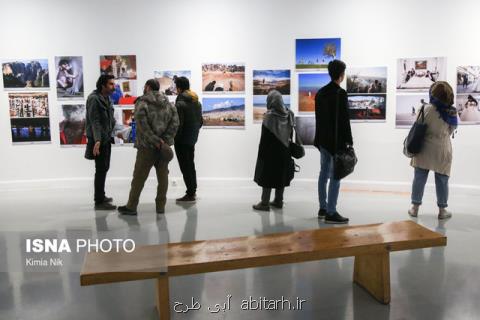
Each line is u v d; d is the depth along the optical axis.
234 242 2.71
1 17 5.76
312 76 5.72
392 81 5.56
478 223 4.36
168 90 5.95
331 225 4.30
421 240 2.68
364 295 2.84
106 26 5.85
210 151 6.02
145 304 2.75
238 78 5.85
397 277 3.09
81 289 2.96
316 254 2.53
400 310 2.63
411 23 5.42
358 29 5.56
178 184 6.08
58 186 6.05
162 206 4.78
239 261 2.42
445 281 3.02
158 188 4.74
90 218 4.62
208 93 5.91
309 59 5.70
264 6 5.70
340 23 5.59
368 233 2.82
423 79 5.47
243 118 5.91
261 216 4.66
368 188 5.79
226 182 6.03
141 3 5.81
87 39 5.86
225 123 5.95
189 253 2.52
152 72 5.93
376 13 5.49
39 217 4.68
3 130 5.93
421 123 4.36
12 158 5.97
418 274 3.14
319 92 4.28
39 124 5.96
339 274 3.19
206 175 6.07
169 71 5.91
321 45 5.65
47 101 5.93
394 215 4.68
